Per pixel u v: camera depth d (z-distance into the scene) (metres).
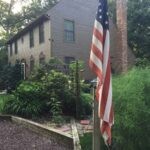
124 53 19.95
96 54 4.44
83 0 24.20
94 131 4.58
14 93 10.71
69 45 22.88
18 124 9.45
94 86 4.71
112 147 5.53
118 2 19.88
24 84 11.15
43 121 9.56
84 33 23.98
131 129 5.29
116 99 5.46
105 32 4.50
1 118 10.05
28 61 26.23
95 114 4.59
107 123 4.38
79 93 10.59
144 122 5.31
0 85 22.89
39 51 23.75
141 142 5.37
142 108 5.30
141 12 29.52
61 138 7.38
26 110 10.01
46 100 10.39
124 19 19.84
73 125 8.87
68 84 11.05
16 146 7.17
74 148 6.42
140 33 29.88
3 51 35.47
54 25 22.08
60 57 22.20
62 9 22.69
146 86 5.56
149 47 29.89
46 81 10.95
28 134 8.28
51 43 21.80
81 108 10.45
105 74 4.40
